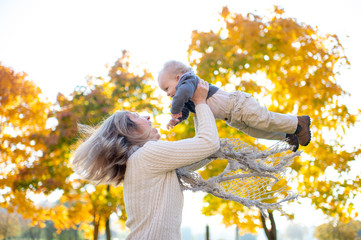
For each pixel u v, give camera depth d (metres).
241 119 2.81
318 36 10.96
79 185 12.06
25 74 12.36
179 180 2.54
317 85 10.27
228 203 11.11
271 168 2.55
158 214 2.25
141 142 2.53
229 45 11.06
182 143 2.32
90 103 12.09
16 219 18.06
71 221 12.66
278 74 10.55
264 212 2.60
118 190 12.12
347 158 10.06
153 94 12.62
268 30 10.82
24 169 11.61
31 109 12.15
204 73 10.80
